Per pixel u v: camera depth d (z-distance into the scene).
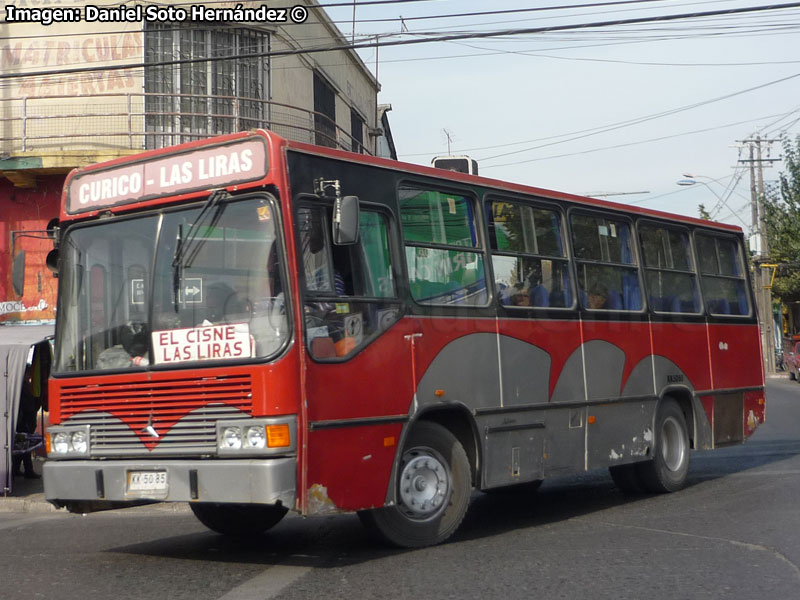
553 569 7.07
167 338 7.46
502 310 9.05
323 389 7.19
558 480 13.63
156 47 18.81
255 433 6.91
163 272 7.59
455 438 8.42
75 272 8.12
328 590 6.53
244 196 7.30
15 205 18.62
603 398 10.30
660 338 11.41
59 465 7.77
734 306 13.26
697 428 12.02
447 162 12.95
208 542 8.90
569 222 10.26
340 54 24.89
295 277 7.09
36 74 15.10
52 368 8.05
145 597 6.45
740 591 6.33
